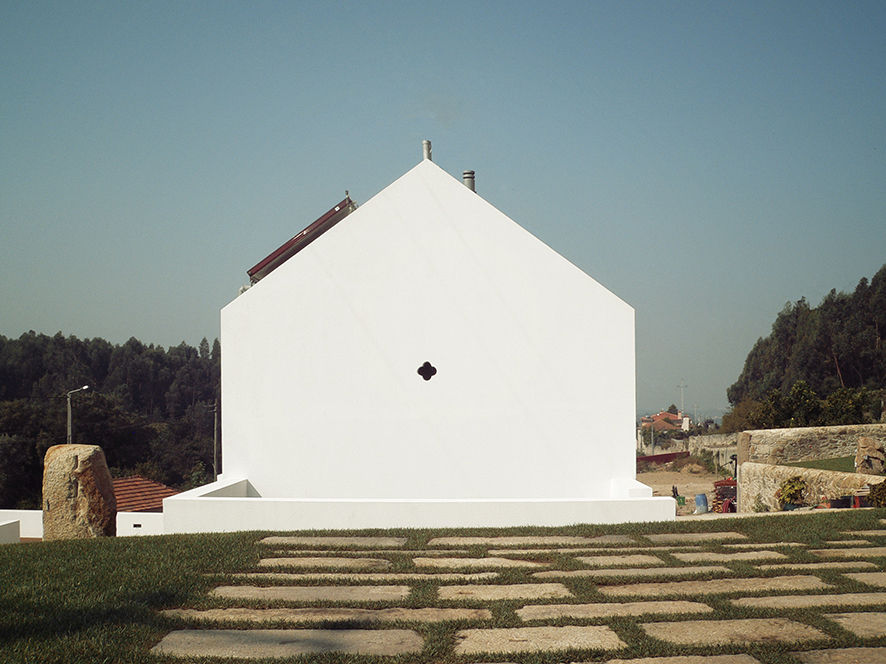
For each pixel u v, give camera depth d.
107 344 114.19
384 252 15.68
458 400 15.44
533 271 15.50
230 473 15.52
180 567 9.03
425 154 15.91
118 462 66.88
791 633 6.77
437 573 8.90
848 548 10.21
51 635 6.75
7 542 13.91
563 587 8.29
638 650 6.41
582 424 15.32
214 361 133.62
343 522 12.66
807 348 70.75
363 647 6.56
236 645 6.59
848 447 27.02
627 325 15.38
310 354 15.61
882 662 6.17
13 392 96.56
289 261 15.73
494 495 15.30
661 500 12.63
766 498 24.16
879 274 69.56
